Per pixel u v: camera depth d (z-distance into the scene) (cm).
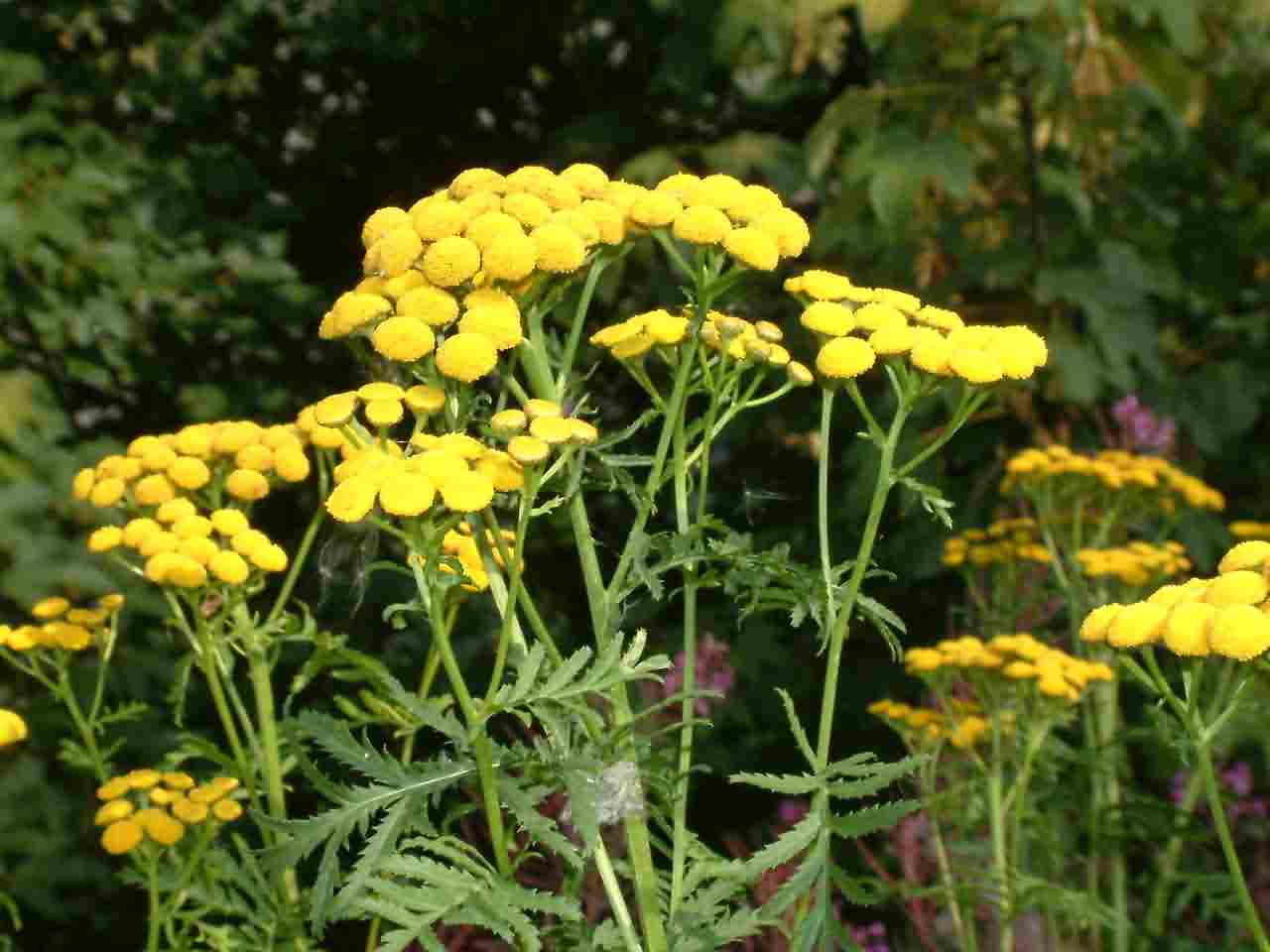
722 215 32
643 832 32
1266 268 82
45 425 67
